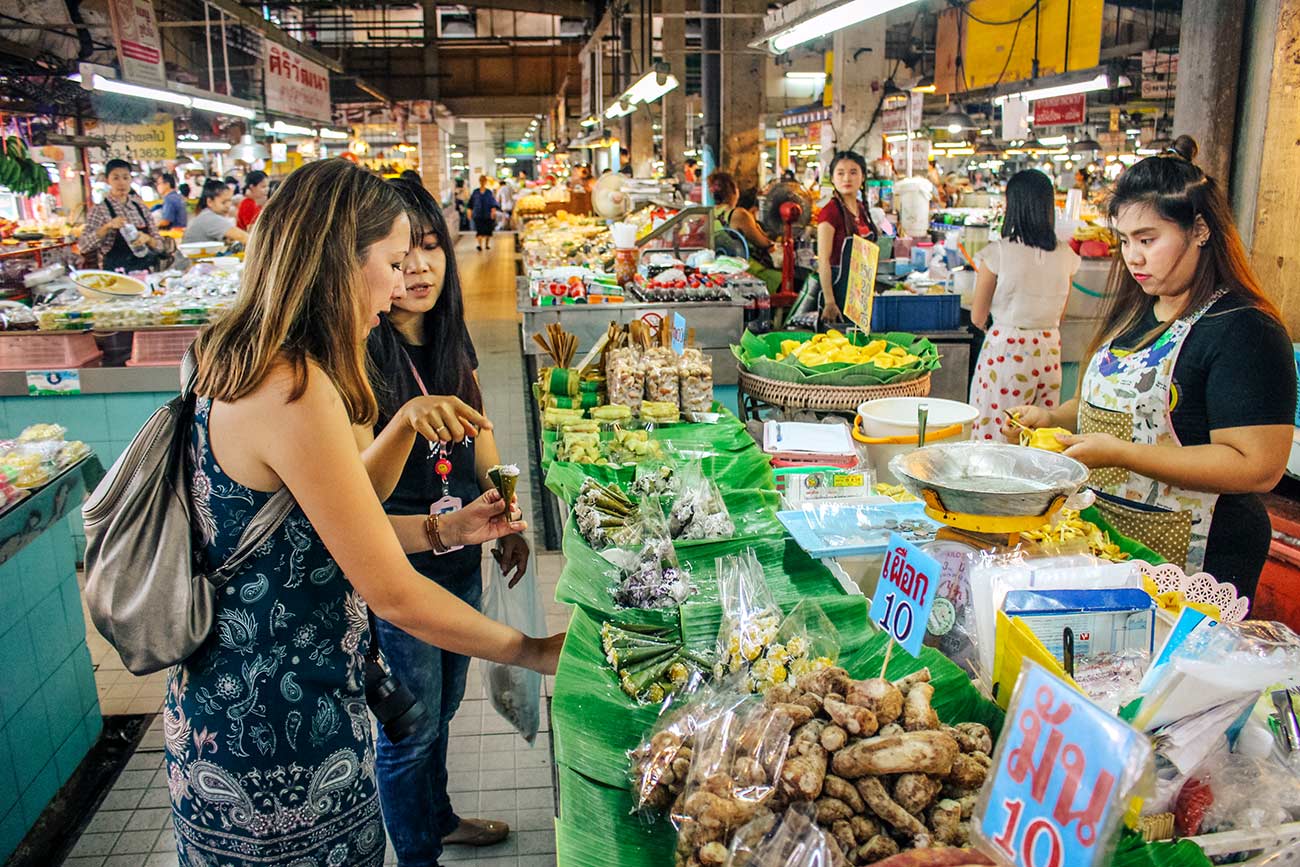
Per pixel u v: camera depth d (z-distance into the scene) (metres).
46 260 11.21
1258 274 4.04
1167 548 2.22
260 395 1.38
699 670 1.73
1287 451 2.07
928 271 6.73
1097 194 11.21
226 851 1.53
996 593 1.55
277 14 25.03
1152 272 2.16
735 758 1.29
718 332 5.19
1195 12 4.20
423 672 2.22
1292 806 1.28
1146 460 2.10
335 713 1.55
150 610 1.44
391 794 2.30
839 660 1.70
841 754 1.23
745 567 1.93
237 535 1.44
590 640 1.82
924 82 15.43
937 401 2.95
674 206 9.90
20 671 2.64
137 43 6.72
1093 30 7.68
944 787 1.24
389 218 1.49
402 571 1.45
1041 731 0.98
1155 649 1.53
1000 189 19.17
